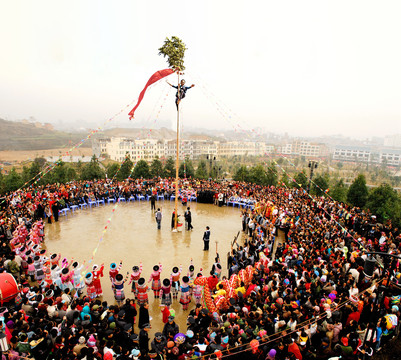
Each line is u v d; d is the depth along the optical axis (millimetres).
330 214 20531
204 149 135500
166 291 10469
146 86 16203
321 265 11609
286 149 191125
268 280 10969
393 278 10789
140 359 6746
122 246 16734
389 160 190500
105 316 8375
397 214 27797
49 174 44562
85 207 25359
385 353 7699
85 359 6660
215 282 10945
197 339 7875
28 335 7496
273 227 17875
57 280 11156
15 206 20969
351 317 8703
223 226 21062
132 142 108625
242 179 49250
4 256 12562
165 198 29188
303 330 7777
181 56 16875
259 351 7438
